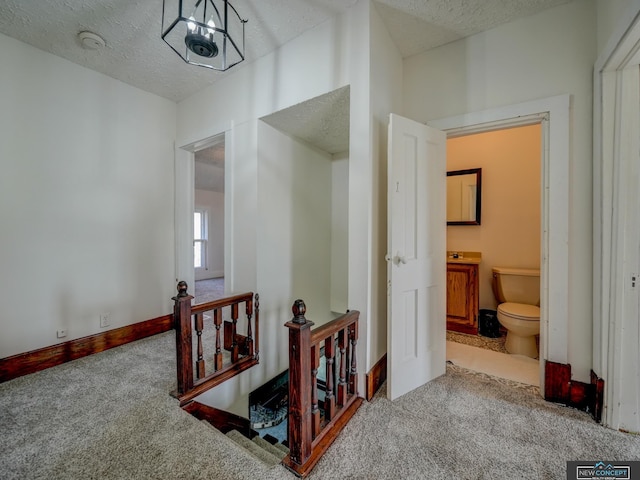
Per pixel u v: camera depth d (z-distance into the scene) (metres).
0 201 1.92
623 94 1.42
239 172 2.35
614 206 1.45
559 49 1.68
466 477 1.15
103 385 1.83
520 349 2.38
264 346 2.32
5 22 1.82
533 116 1.74
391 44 1.98
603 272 1.48
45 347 2.10
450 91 2.02
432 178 1.93
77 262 2.28
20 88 2.00
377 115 1.77
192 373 1.74
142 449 1.29
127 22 1.83
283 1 1.67
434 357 1.96
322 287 3.04
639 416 1.40
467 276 2.86
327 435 1.37
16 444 1.31
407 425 1.47
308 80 1.92
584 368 1.61
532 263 2.93
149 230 2.75
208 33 1.46
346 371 1.67
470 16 1.77
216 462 1.22
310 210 2.84
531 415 1.55
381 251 1.89
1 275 1.93
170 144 2.90
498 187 3.07
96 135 2.39
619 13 1.31
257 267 2.24
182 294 1.73
